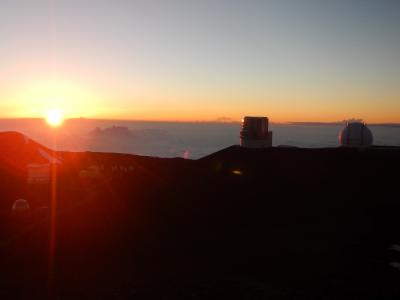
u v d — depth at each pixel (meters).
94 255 12.23
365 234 14.52
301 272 10.80
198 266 11.30
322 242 13.63
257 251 12.66
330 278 10.38
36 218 15.92
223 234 14.64
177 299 8.95
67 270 10.94
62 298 9.02
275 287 9.65
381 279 10.38
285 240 13.88
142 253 12.48
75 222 15.52
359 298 9.10
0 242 13.20
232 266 11.29
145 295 9.16
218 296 9.09
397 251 12.72
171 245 13.29
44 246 12.96
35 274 10.59
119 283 9.93
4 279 10.20
